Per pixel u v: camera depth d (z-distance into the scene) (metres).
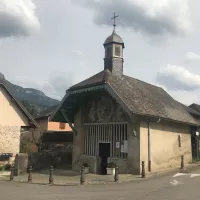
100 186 13.09
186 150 22.61
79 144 19.73
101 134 18.66
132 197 10.30
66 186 13.34
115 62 19.58
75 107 20.08
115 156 17.56
